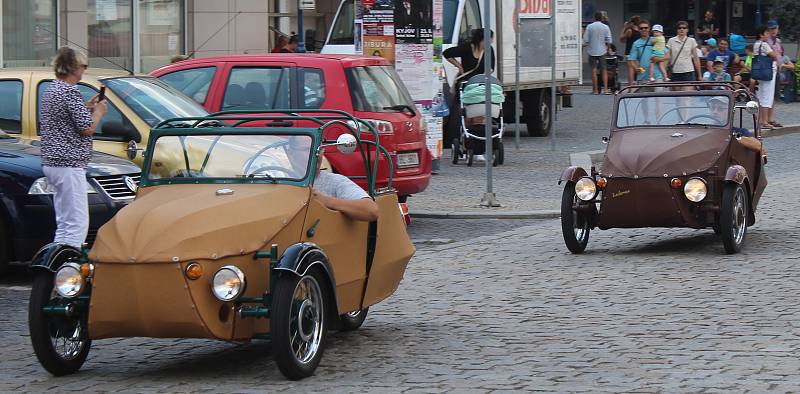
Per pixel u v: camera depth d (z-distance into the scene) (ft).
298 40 124.06
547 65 122.83
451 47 117.08
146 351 43.42
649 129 64.59
